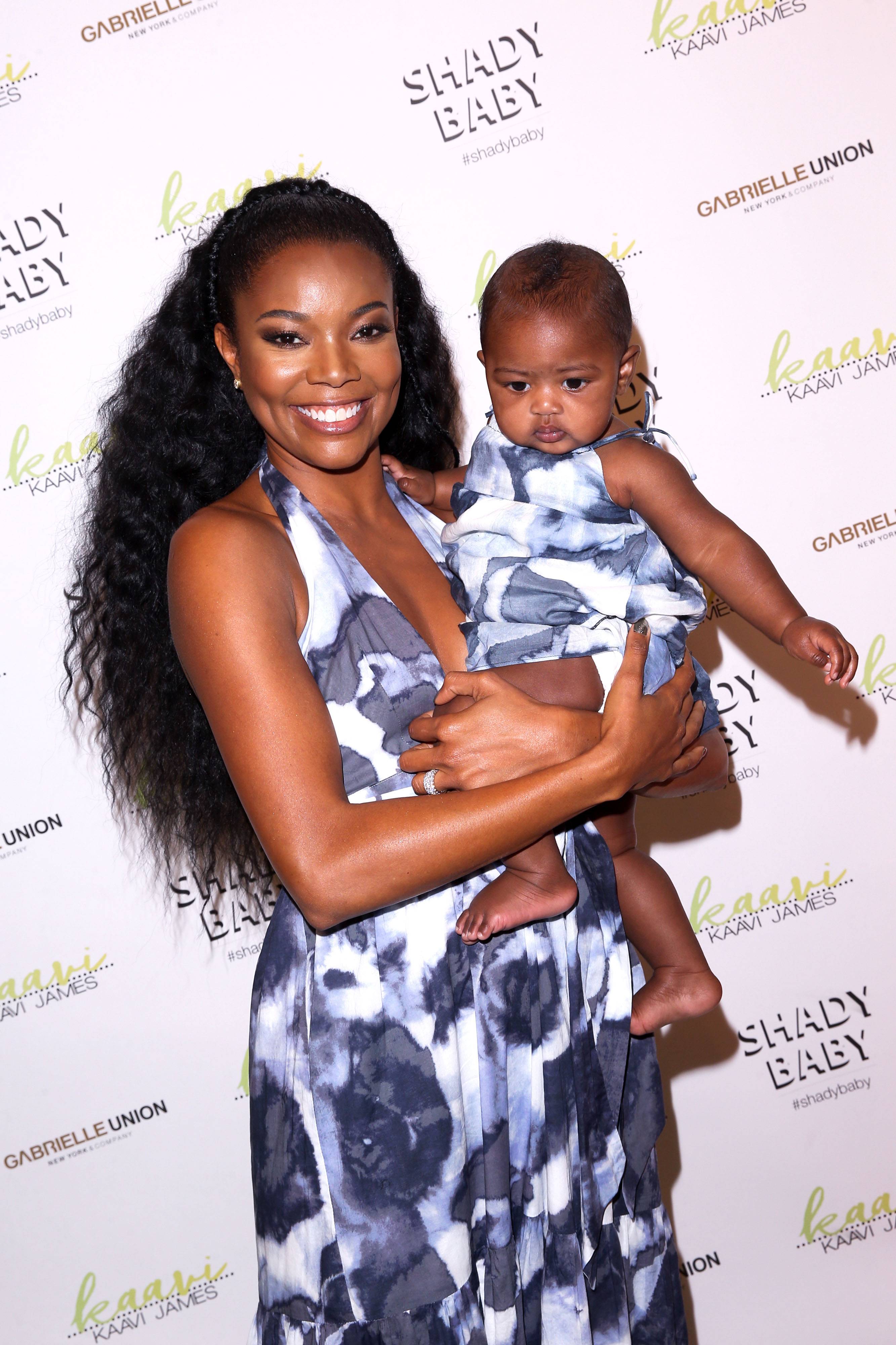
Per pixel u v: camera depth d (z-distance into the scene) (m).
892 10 1.88
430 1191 1.12
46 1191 2.09
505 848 1.03
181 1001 2.08
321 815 1.01
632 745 1.08
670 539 1.27
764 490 2.01
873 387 1.98
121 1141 2.10
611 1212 1.33
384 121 1.87
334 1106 1.11
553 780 1.04
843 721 2.11
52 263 1.87
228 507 1.16
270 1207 1.19
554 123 1.89
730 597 1.26
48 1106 2.07
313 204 1.16
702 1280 2.23
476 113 1.88
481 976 1.16
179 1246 2.13
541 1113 1.20
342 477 1.25
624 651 1.21
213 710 1.05
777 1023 2.19
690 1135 2.21
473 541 1.28
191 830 1.59
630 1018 1.31
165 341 1.37
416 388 1.59
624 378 1.28
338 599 1.15
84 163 1.85
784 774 2.12
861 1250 2.25
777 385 1.98
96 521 1.52
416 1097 1.12
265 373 1.13
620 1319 1.32
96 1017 2.07
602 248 1.93
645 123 1.90
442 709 1.16
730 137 1.91
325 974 1.12
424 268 1.92
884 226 1.94
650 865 1.44
